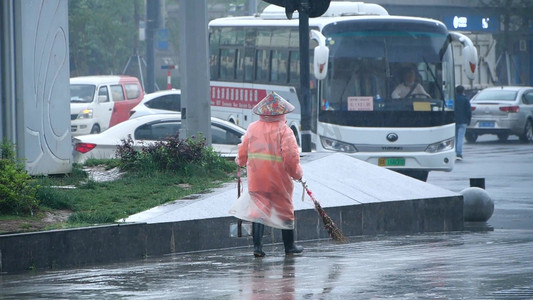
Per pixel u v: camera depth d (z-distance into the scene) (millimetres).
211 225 34156
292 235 32125
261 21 78188
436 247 33688
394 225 40688
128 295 23109
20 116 40094
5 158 35094
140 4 146375
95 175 42188
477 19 165875
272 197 31406
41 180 38844
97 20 143125
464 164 81375
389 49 67438
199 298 22391
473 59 66875
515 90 109250
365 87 67250
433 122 67188
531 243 35062
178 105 93250
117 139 59000
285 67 74438
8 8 39625
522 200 56188
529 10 158250
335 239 32312
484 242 35656
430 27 67812
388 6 157875
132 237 31641
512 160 84500
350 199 39688
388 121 66812
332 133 67250
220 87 83188
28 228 30453
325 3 50344
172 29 161375
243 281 25172
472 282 23969
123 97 103125
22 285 25422
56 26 41844
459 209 43156
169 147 42406
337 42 67375
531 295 21891
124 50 147750
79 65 144750
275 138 31234
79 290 24109
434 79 67625
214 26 84375
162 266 29109
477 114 107375
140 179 40281
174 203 35438
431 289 22922
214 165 42812
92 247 30438
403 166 67062
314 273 26531
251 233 34031
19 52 39969
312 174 41531
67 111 42438
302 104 51562
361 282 24391
